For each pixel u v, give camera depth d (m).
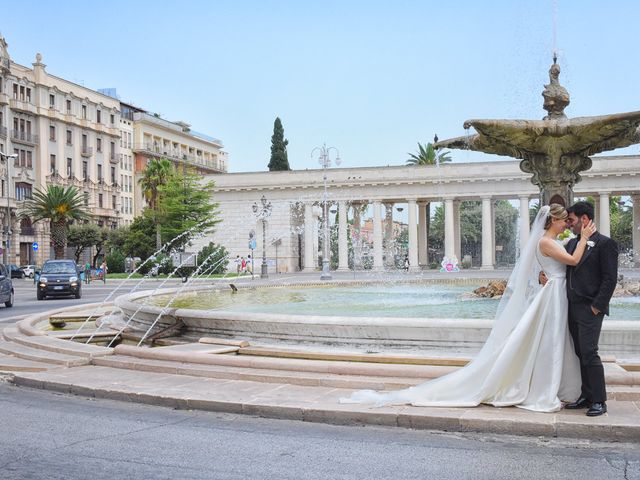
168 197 62.16
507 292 7.28
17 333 13.72
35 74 74.06
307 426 6.66
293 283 28.80
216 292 24.69
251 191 67.44
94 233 72.50
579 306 6.47
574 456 5.51
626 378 7.43
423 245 70.06
